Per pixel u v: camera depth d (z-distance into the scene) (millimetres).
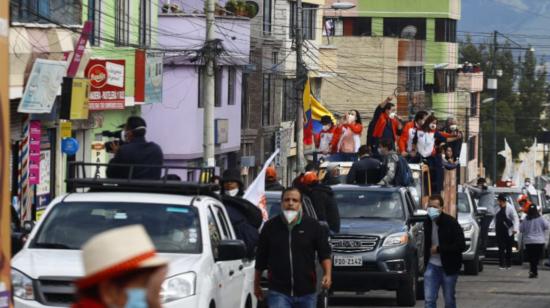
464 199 67812
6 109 16562
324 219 39531
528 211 63312
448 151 63156
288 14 109625
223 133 89750
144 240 10133
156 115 84188
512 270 70562
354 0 154250
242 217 30734
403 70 137750
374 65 133250
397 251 42938
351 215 45125
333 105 133125
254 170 102688
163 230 25297
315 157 72062
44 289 23547
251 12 94688
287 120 110812
